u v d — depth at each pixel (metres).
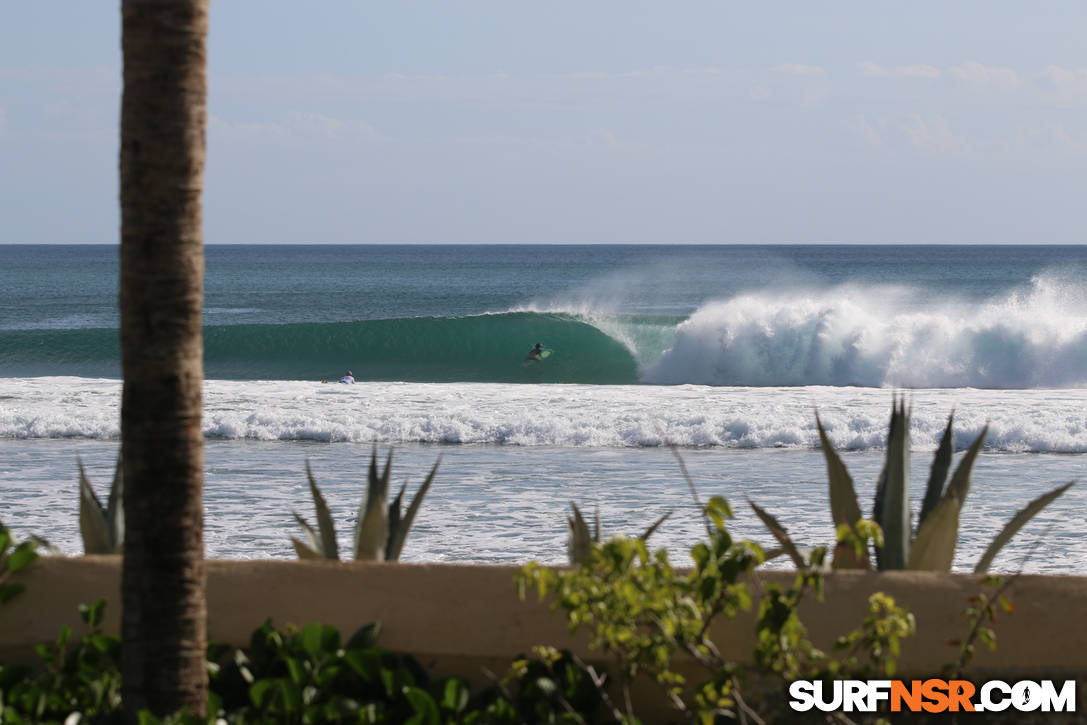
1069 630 15.77
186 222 13.84
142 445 13.97
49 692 15.52
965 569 38.78
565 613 16.39
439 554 40.88
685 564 38.56
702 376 132.00
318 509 21.38
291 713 15.02
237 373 149.62
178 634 14.17
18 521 45.91
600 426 73.06
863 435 69.50
